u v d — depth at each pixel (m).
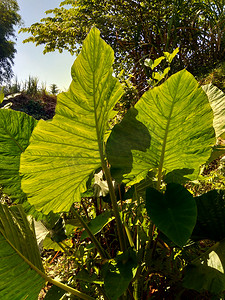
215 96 0.93
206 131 0.67
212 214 0.75
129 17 4.30
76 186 0.81
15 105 6.96
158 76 0.99
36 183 0.71
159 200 0.67
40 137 0.64
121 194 1.00
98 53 0.58
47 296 0.75
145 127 0.68
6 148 0.84
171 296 0.76
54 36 4.79
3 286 0.58
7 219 0.65
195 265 0.70
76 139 0.69
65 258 1.02
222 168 1.18
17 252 0.60
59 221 0.91
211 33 3.64
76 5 4.81
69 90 0.60
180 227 0.59
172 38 3.85
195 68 3.68
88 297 0.74
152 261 0.74
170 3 3.92
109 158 0.71
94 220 0.88
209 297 0.73
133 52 4.27
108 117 0.75
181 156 0.72
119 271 0.64
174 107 0.63
